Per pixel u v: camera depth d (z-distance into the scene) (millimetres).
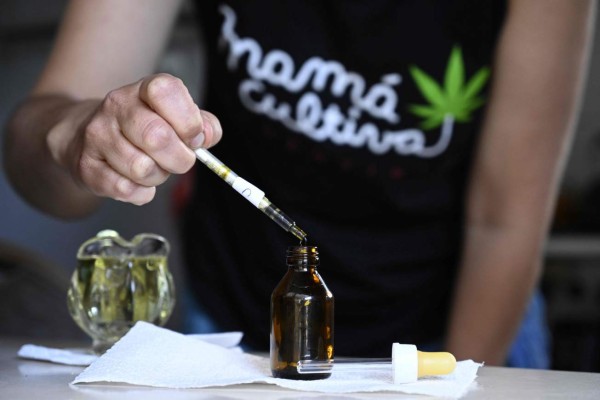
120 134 1233
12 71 7148
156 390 1124
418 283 1944
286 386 1113
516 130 1862
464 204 1966
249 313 1935
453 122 1876
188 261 2033
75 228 6957
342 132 1860
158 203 6598
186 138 1222
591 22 1859
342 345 1921
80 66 1771
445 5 1838
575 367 5246
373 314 1926
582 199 6188
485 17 1841
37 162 1627
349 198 1887
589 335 5312
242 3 1882
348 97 1856
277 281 1905
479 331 1936
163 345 1254
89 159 1283
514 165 1872
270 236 1890
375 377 1195
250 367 1266
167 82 1211
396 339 1942
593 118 6309
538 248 1919
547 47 1822
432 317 1987
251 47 1878
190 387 1128
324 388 1105
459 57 1851
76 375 1255
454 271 1992
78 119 1418
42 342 1667
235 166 1964
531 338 2109
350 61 1847
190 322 2012
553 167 1889
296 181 1894
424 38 1840
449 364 1154
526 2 1818
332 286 1915
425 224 1938
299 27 1861
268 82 1871
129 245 1401
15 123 1682
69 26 1820
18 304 2910
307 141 1866
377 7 1829
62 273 3057
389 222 1913
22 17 6785
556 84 1838
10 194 7148
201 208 2012
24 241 7125
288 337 1166
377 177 1866
